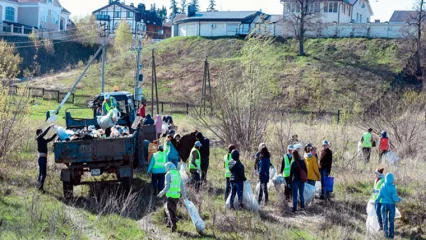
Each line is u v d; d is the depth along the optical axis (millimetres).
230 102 19062
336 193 14336
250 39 20344
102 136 13023
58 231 9641
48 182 13484
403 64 52250
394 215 11047
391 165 17891
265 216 11906
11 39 60312
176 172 10594
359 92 46875
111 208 11391
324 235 10625
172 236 10117
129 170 12336
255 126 18766
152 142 15898
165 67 56969
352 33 60219
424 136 21781
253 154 17750
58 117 29172
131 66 57719
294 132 20297
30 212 10234
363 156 18859
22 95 15234
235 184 12055
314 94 45906
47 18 72500
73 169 12234
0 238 8977
